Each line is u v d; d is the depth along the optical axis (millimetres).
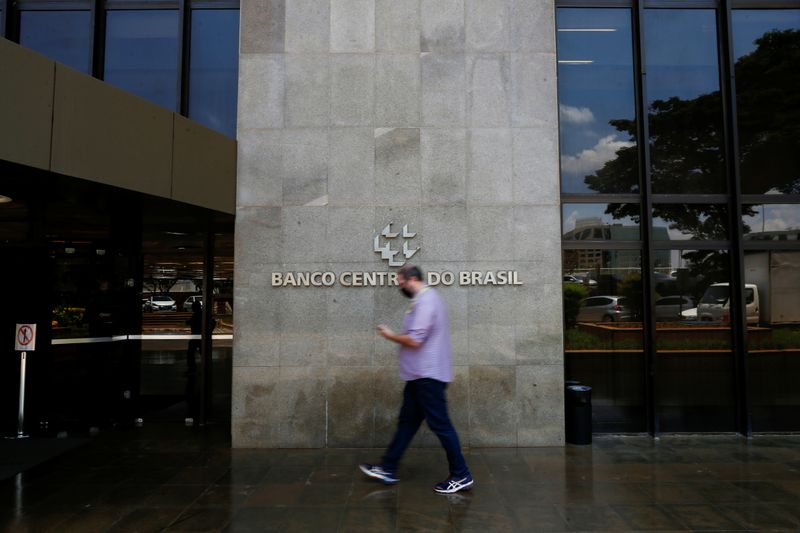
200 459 6445
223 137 6965
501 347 7012
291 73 7211
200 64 7816
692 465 6176
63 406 7867
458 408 6965
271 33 7258
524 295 7051
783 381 7672
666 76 7902
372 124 7172
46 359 7781
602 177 7809
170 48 7793
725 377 7660
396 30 7262
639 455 6562
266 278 7039
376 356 6957
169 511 4867
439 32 7273
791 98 7852
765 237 7734
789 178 7785
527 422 6977
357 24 7266
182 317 8531
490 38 7273
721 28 7875
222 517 4734
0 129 4777
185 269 8602
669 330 7699
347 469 6039
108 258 8273
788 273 7715
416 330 5137
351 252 7051
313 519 4684
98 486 5516
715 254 7742
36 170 5102
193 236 8586
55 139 5191
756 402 7648
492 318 7035
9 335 7762
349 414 6930
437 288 7047
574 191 7793
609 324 7648
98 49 7664
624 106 7887
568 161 7812
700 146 7863
